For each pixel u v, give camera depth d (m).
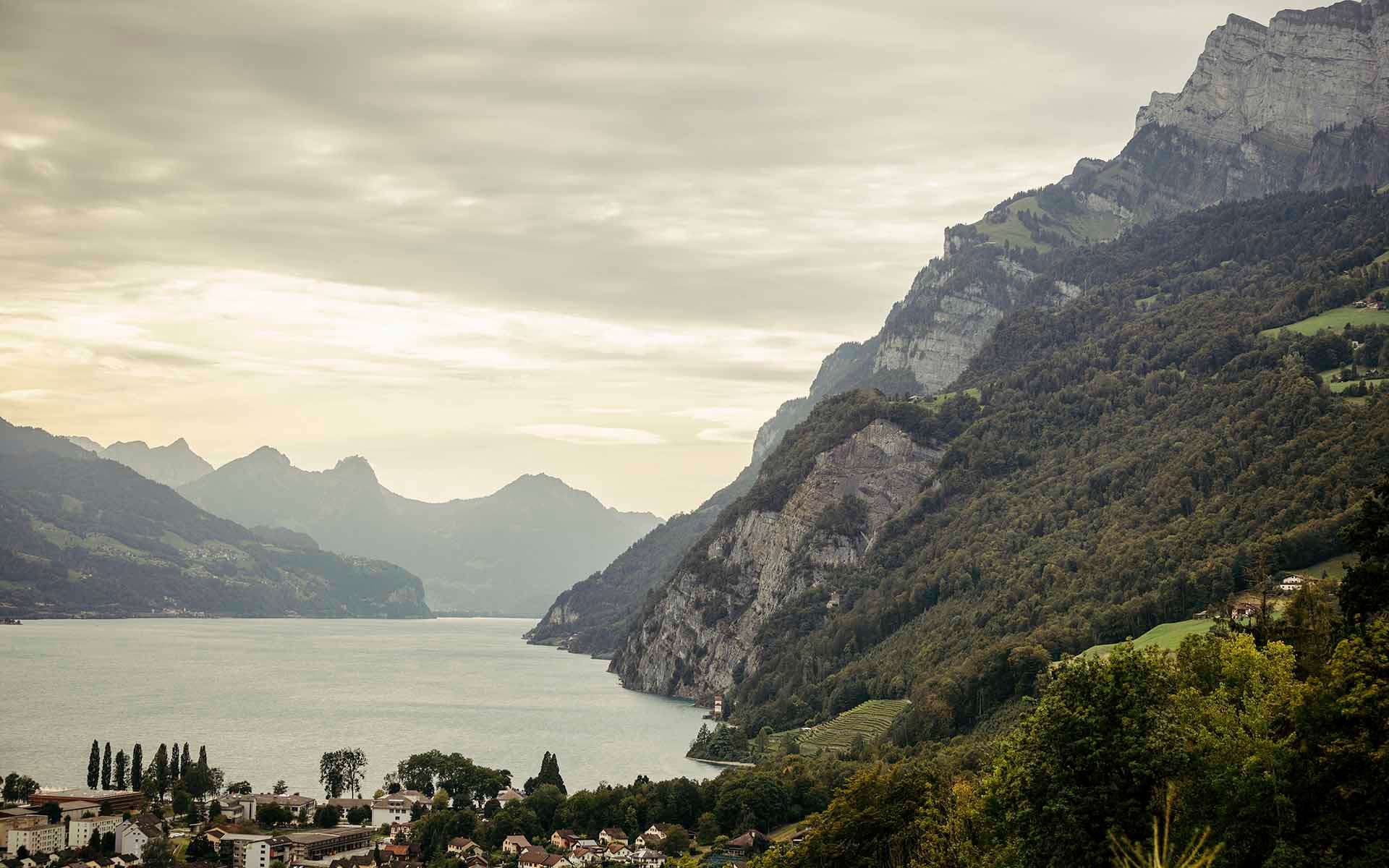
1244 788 90.50
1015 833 104.12
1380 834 80.06
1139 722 97.12
